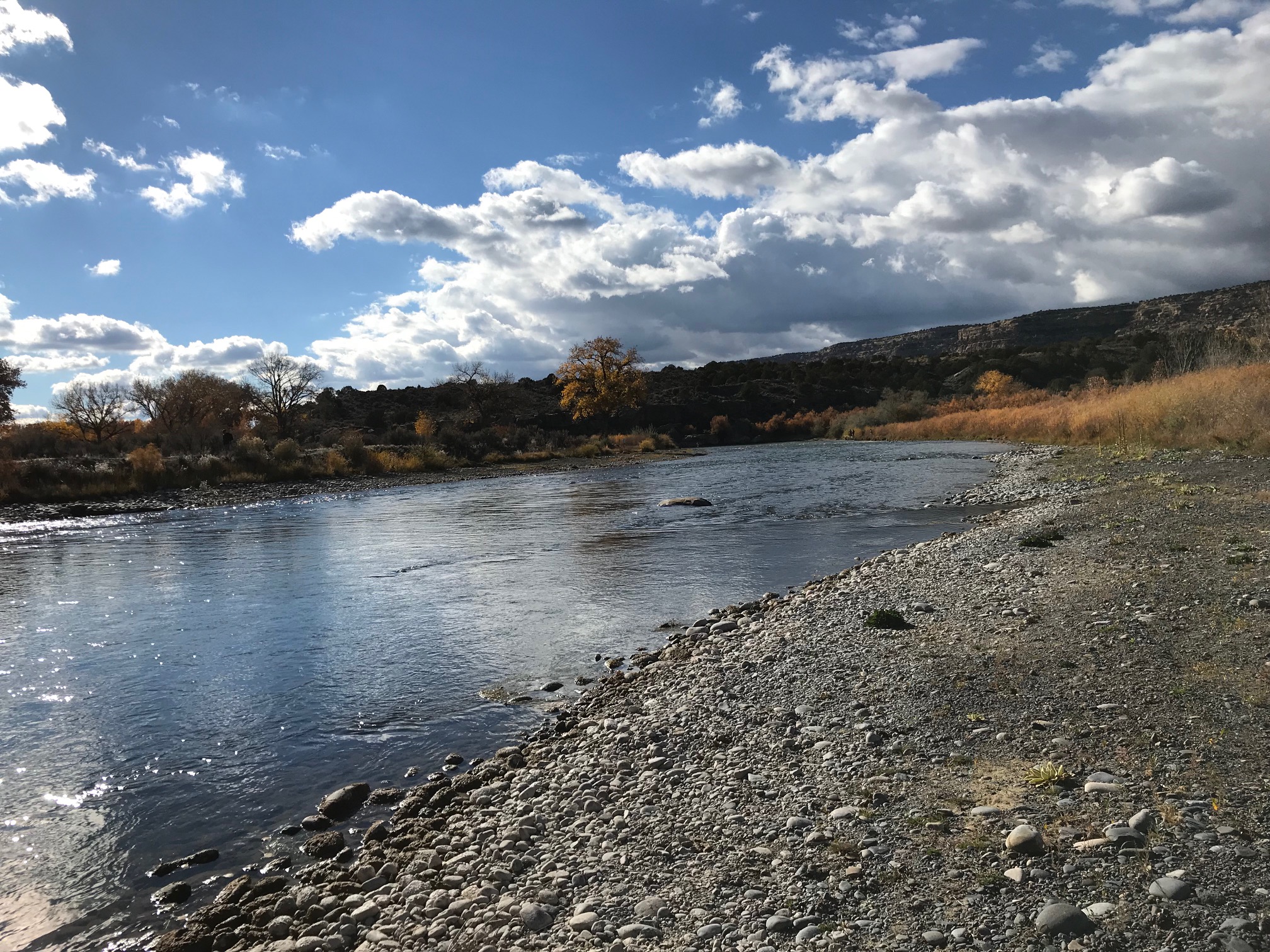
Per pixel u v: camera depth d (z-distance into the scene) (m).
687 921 3.52
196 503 28.22
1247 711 5.04
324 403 81.12
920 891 3.52
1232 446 22.03
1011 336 169.62
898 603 9.35
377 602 11.60
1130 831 3.72
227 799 5.61
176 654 9.15
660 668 7.85
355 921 3.92
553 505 25.08
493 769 5.78
